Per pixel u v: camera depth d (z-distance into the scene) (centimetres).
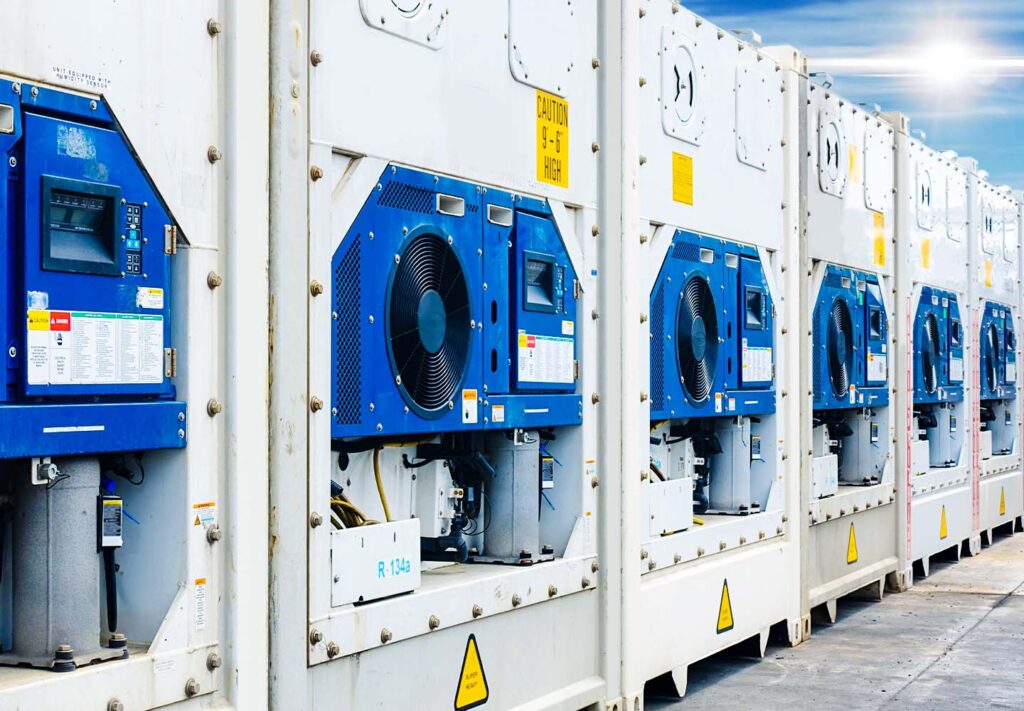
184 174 322
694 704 621
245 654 339
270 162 351
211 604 331
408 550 415
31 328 282
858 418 967
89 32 296
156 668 314
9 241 279
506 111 476
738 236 700
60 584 303
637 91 568
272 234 351
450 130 440
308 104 365
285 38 353
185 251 324
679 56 621
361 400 395
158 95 314
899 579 999
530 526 504
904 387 1004
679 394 626
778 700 633
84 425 294
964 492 1198
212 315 332
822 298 841
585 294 535
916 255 1050
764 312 732
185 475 324
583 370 532
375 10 396
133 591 330
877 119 959
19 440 279
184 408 323
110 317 302
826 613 896
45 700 284
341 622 379
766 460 745
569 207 528
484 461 480
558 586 509
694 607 629
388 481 452
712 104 663
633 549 561
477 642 457
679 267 624
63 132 290
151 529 328
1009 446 1420
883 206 970
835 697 641
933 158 1106
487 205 464
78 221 296
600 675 545
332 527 399
